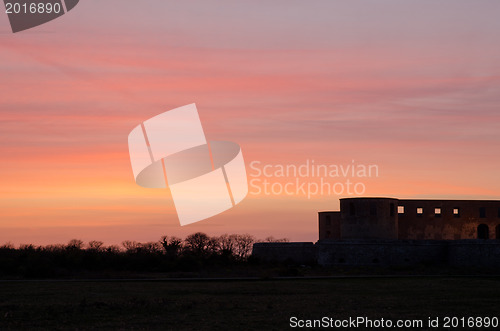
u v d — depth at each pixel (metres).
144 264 91.25
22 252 98.62
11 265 85.31
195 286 63.34
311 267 96.69
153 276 80.75
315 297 53.44
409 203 109.38
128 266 90.75
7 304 48.34
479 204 110.31
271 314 43.59
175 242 130.12
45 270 79.69
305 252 108.81
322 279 73.19
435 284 65.50
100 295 54.62
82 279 75.31
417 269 89.94
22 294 55.41
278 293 56.62
